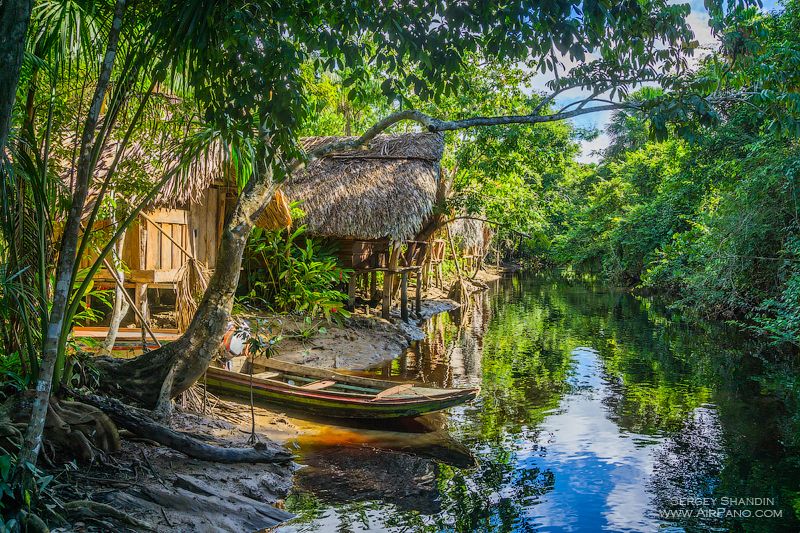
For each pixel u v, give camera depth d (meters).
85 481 4.84
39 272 4.94
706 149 17.17
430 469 6.43
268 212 11.98
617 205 32.72
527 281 32.47
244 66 4.10
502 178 19.39
